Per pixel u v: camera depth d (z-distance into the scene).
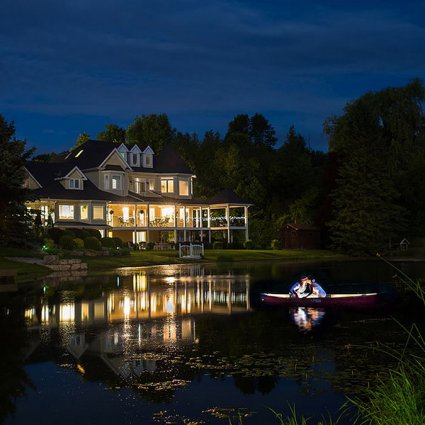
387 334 17.28
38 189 63.22
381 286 28.45
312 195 83.44
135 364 13.84
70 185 65.62
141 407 10.80
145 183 74.50
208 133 109.62
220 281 34.81
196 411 10.54
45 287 31.66
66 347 15.84
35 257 46.38
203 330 18.22
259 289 29.94
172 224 71.94
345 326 18.70
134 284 33.16
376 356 14.29
